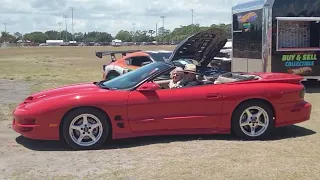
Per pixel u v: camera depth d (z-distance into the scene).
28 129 6.01
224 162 5.20
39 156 5.71
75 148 6.04
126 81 6.57
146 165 5.15
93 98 6.05
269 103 6.62
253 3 12.78
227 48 15.06
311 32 12.48
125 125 6.18
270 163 5.17
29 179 4.70
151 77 6.41
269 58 12.20
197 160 5.31
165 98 6.26
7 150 6.03
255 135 6.60
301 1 12.25
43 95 6.50
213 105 6.43
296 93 6.78
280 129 7.45
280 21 12.13
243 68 13.46
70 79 17.97
